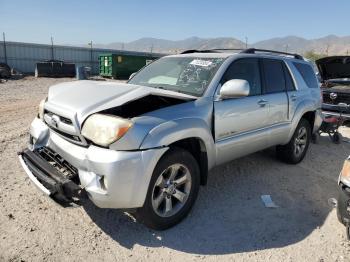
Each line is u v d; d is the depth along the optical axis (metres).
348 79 9.32
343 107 8.73
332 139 7.72
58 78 29.28
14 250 3.13
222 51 4.99
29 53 38.56
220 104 4.04
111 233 3.50
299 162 5.96
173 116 3.50
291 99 5.32
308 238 3.59
